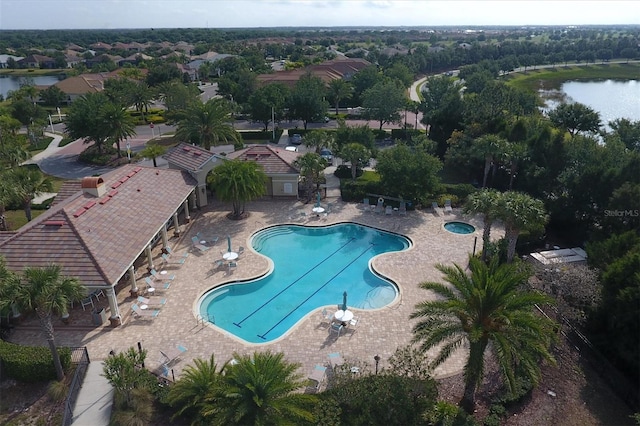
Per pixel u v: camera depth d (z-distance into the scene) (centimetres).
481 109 6362
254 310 3150
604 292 2647
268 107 7738
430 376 2377
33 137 7369
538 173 4606
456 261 3681
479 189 5009
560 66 19750
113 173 4025
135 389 2253
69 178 5806
